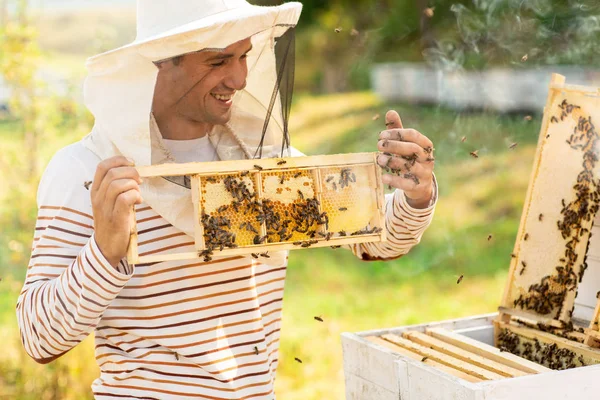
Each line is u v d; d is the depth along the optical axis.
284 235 2.01
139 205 2.11
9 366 5.25
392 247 2.46
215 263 2.15
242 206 1.99
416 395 2.18
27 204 5.38
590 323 2.47
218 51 1.95
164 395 2.10
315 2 26.41
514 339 2.72
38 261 2.08
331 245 2.06
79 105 5.47
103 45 5.74
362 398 2.47
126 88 1.98
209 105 2.10
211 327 2.13
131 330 2.13
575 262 2.55
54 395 5.04
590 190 2.52
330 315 7.25
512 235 9.09
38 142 5.41
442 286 7.96
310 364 6.03
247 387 2.15
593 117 2.51
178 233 2.11
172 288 2.11
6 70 5.23
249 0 3.66
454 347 2.44
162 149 2.12
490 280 7.94
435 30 17.89
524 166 11.66
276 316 2.36
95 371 5.12
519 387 1.96
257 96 2.27
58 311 1.92
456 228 9.57
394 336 2.58
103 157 2.09
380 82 20.11
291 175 2.07
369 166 2.15
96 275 1.85
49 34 19.92
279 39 2.18
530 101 14.62
